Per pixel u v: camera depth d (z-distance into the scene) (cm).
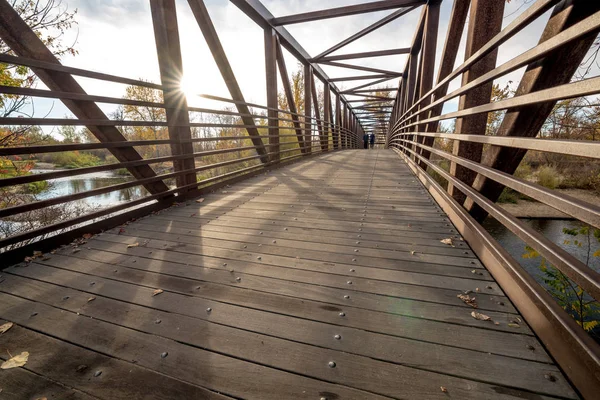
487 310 140
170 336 129
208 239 246
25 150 192
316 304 150
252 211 329
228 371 109
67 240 237
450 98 300
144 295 162
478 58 214
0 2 196
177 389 102
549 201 109
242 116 523
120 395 100
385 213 306
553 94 113
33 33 211
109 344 125
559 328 104
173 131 362
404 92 1233
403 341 122
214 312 146
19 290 169
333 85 1391
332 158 885
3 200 635
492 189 219
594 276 84
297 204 354
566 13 133
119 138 284
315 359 114
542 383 99
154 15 333
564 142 103
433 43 602
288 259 203
